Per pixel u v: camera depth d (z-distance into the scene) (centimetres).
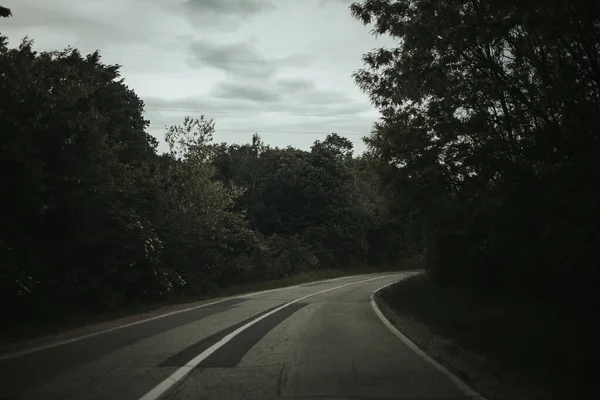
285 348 1007
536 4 797
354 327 1353
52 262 1627
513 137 1239
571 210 918
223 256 3300
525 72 1120
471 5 1091
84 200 1673
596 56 916
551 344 877
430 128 1574
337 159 5841
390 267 6231
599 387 668
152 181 2677
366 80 1505
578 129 923
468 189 1435
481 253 1670
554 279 1325
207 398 638
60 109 1636
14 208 1353
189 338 1128
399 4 1209
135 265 2028
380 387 703
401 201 1909
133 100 3553
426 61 1254
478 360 898
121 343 1053
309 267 4581
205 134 3114
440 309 1634
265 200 5453
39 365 822
